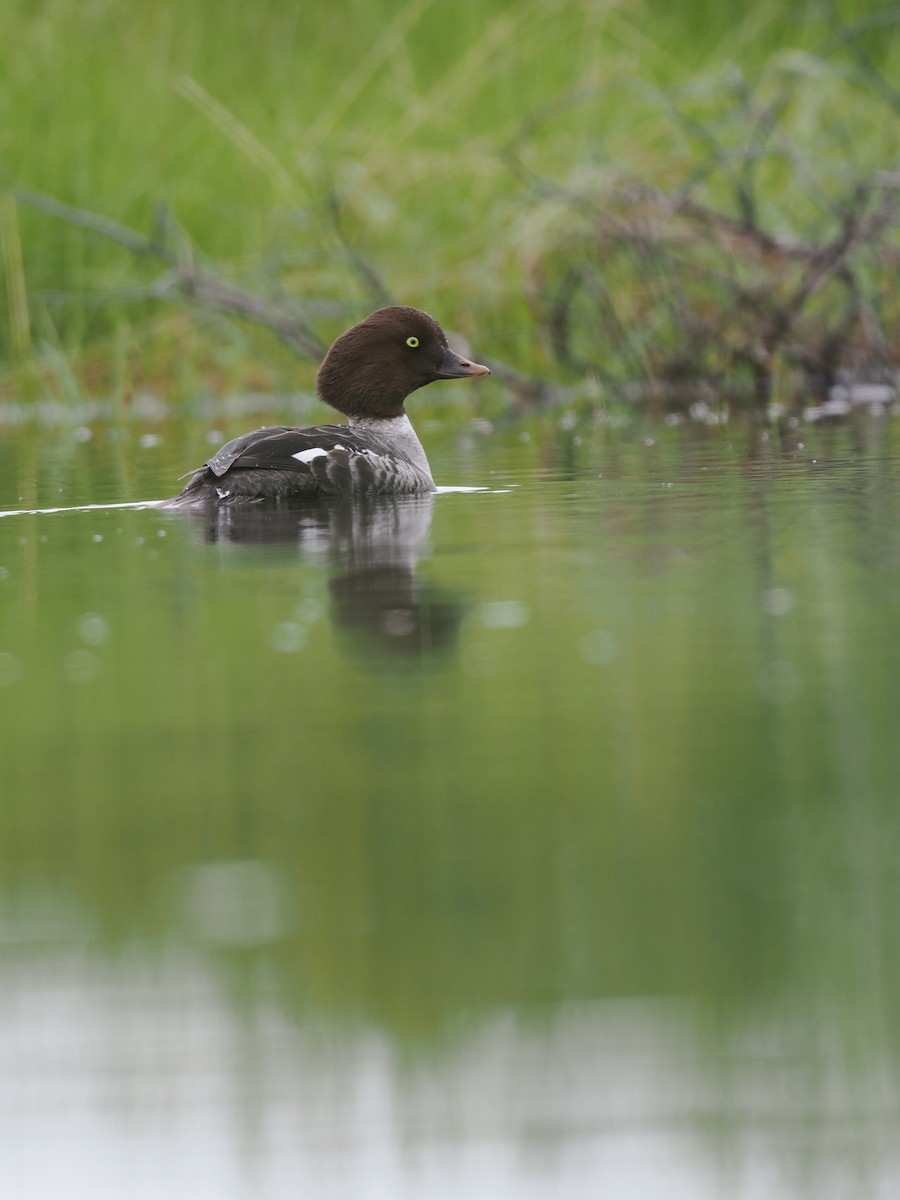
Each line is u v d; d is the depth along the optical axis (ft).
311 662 34.94
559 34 101.14
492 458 64.54
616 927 23.67
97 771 29.22
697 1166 19.31
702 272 88.02
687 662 34.30
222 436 74.54
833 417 74.18
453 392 92.02
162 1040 21.57
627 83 88.22
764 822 26.66
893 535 45.29
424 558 43.98
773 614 37.58
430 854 25.82
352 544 46.11
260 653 35.60
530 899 24.38
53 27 99.60
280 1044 21.43
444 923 23.88
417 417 83.76
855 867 25.22
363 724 31.17
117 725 31.50
